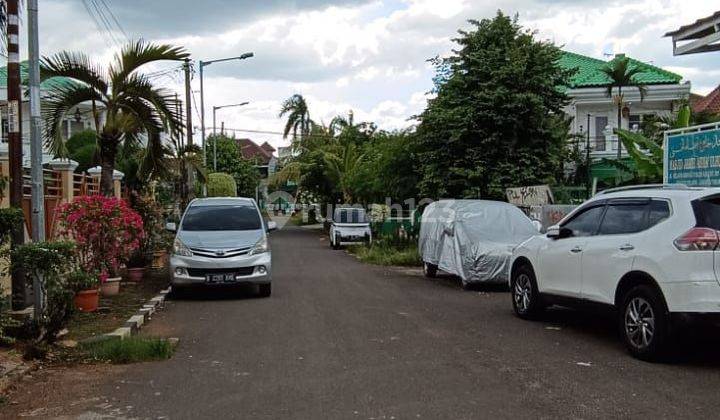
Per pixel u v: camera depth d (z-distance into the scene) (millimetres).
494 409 5961
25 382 7086
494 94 18531
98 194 13586
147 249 17188
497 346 8664
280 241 37250
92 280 8852
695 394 6422
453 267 15430
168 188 26016
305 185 46906
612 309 8453
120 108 14664
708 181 12648
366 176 31438
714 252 7117
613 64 27266
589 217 9383
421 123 20375
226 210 14883
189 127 27453
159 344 8281
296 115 56719
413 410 5953
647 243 7875
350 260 24109
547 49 19609
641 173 18406
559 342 8922
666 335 7457
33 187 9219
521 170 19031
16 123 9578
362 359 7941
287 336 9430
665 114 29500
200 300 13391
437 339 9133
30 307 10180
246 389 6723
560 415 5785
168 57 14625
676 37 14844
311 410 5996
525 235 15336
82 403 6344
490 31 19641
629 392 6488
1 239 8297
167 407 6180
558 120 20156
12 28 9523
